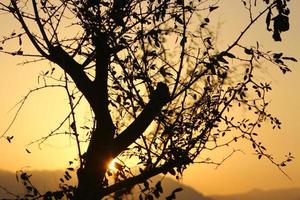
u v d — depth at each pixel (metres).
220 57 6.58
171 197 6.29
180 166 6.65
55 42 6.83
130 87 7.28
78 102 6.85
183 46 6.71
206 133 7.06
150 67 7.23
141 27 6.98
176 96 6.73
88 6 6.77
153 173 6.53
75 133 6.73
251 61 6.67
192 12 6.87
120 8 6.74
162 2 6.88
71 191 6.64
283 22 4.19
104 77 6.38
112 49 6.73
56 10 6.85
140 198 6.44
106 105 6.35
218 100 7.19
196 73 7.07
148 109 6.46
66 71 6.50
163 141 7.09
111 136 6.34
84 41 6.97
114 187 6.35
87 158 6.29
